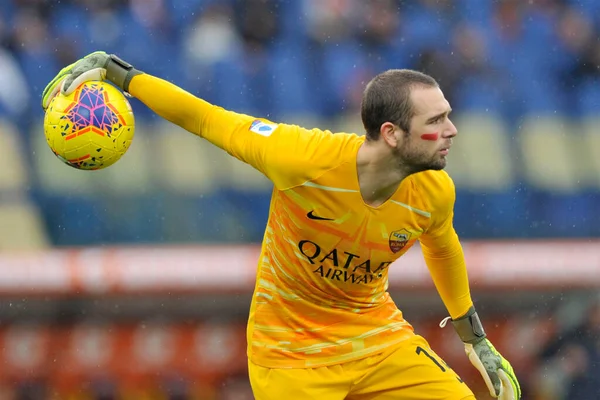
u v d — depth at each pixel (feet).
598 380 122.11
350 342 54.19
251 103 143.84
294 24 153.17
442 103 48.98
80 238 124.47
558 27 162.81
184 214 127.85
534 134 148.77
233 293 116.67
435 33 156.46
